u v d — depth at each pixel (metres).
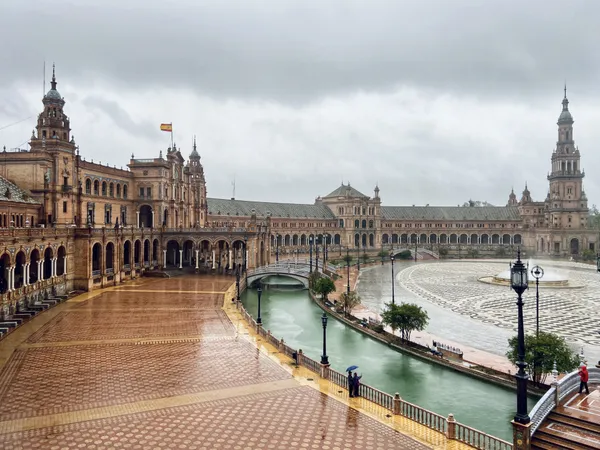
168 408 29.73
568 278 119.19
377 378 44.09
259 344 45.28
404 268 145.38
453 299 86.50
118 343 45.34
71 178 86.44
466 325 64.88
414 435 26.28
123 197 106.50
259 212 173.00
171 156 113.62
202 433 26.23
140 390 32.91
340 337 58.94
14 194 75.19
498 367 45.78
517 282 22.11
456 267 148.62
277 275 101.62
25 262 60.69
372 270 138.88
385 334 57.97
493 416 35.44
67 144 85.06
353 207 194.38
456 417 35.25
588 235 183.50
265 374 36.56
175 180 116.00
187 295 73.12
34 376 35.72
